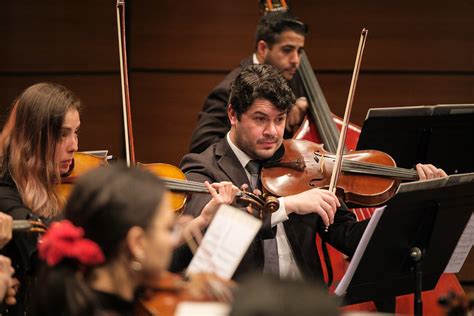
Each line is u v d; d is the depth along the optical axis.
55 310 2.85
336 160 4.66
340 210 4.74
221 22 7.63
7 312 3.97
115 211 2.81
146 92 7.66
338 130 5.61
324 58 7.62
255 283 2.23
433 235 4.30
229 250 3.47
